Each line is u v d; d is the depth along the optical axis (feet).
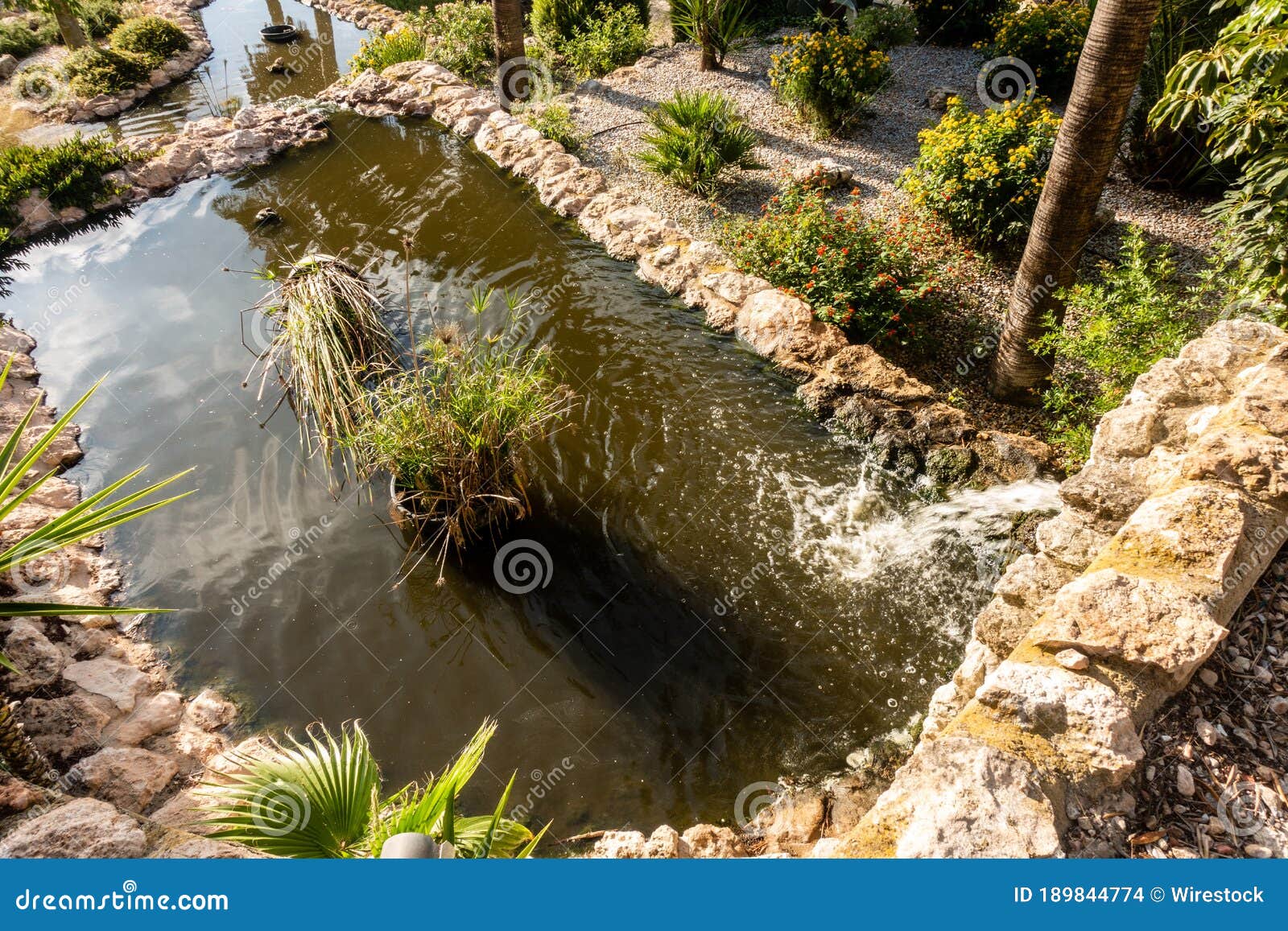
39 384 21.72
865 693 13.94
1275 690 9.51
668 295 23.91
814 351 20.51
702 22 36.55
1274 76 12.68
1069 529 12.11
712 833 11.82
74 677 14.01
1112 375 17.57
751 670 14.38
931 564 15.81
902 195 27.04
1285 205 13.67
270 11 55.98
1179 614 9.52
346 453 18.78
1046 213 16.48
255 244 27.43
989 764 8.63
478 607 15.61
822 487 17.66
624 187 29.19
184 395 20.97
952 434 17.81
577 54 40.14
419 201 29.50
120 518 10.17
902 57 37.88
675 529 16.94
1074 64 31.89
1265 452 10.89
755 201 27.91
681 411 19.76
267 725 13.78
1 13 53.67
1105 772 8.68
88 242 28.25
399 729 13.70
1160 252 22.66
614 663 14.60
